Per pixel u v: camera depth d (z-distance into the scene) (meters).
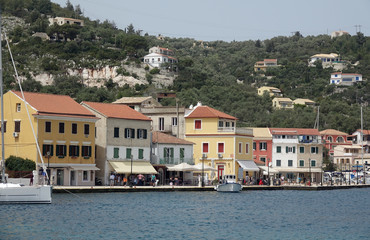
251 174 150.62
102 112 123.38
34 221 70.81
